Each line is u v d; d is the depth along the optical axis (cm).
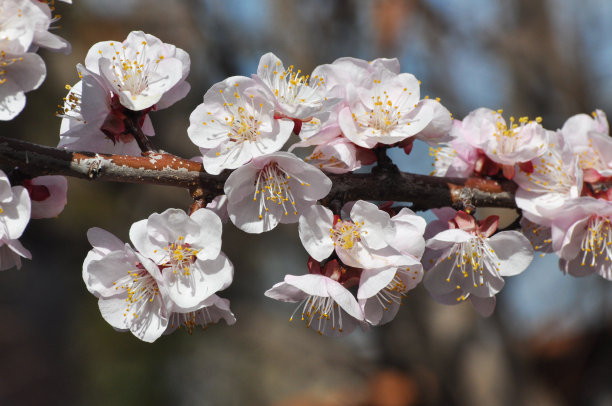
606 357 89
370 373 91
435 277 39
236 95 36
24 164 36
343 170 37
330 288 36
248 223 36
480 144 39
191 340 90
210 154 36
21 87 35
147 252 36
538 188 39
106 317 36
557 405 90
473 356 85
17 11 35
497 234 38
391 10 90
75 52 89
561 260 40
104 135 38
